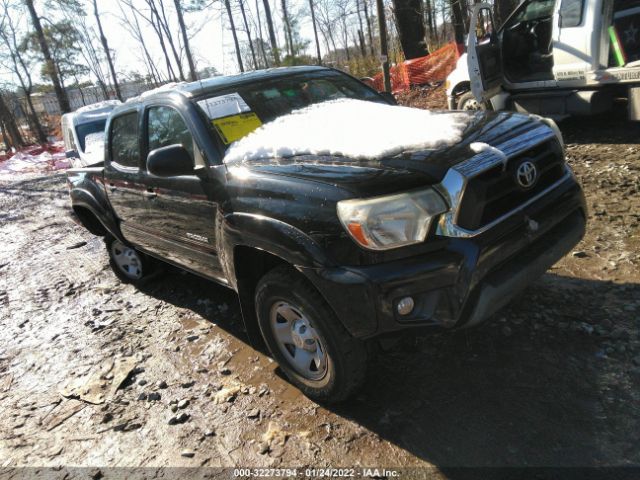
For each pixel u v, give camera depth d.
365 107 3.43
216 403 3.09
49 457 2.90
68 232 8.09
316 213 2.46
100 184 4.72
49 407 3.38
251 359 3.48
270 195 2.68
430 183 2.35
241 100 3.58
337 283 2.37
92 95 46.44
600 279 3.54
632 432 2.31
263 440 2.71
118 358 3.83
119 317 4.56
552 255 2.70
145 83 32.84
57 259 6.75
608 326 3.03
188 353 3.72
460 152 2.50
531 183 2.62
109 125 4.48
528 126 2.84
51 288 5.66
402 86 15.01
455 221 2.34
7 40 26.17
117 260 5.34
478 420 2.54
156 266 5.19
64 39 27.00
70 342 4.26
